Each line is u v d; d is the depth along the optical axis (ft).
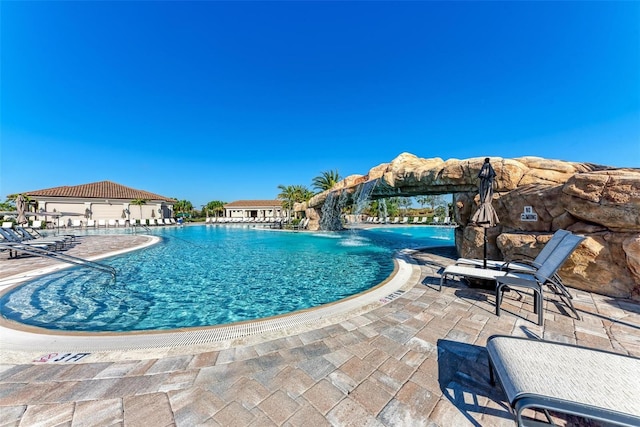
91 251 40.65
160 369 9.48
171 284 24.89
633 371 6.37
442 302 16.21
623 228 16.43
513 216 23.77
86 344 11.36
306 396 8.11
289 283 25.18
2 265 30.35
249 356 10.33
